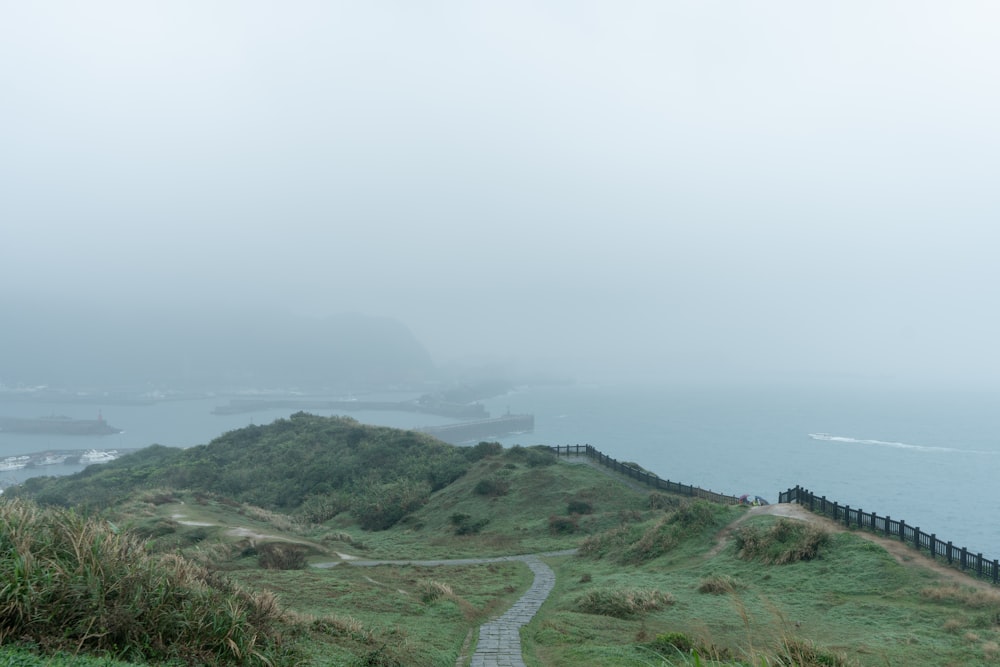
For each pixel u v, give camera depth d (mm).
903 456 184625
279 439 93375
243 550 35812
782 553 28078
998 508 113375
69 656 6770
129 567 9172
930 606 20672
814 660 7258
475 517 54500
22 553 8094
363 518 61094
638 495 55188
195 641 8461
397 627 17453
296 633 12273
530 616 22469
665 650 15969
